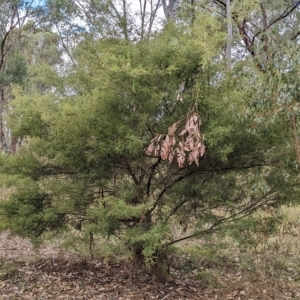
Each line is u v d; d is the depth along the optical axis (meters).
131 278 5.02
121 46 4.25
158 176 4.77
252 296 4.81
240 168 4.60
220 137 3.86
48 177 4.85
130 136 3.98
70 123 4.05
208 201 4.76
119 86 3.91
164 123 4.12
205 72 4.09
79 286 4.95
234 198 4.78
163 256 4.99
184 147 3.45
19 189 4.75
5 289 4.78
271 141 4.24
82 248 5.49
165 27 4.38
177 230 5.13
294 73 3.57
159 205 4.77
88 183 4.68
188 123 3.44
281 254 5.88
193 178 4.70
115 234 4.53
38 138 4.58
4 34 18.80
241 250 5.83
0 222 4.69
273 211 4.95
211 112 4.02
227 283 5.25
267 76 3.75
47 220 4.70
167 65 3.89
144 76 3.82
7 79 16.14
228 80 4.20
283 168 4.52
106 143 4.12
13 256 6.32
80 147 4.31
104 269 5.67
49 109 4.36
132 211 4.04
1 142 12.36
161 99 4.00
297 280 5.34
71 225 4.91
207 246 4.91
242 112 3.87
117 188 4.65
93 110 4.07
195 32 3.91
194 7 5.66
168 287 5.03
